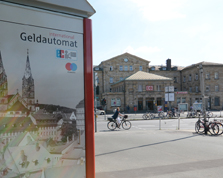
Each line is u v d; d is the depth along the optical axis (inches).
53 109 94.7
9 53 85.8
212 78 2399.1
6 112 83.3
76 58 103.6
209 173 238.4
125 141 447.8
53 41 97.3
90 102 106.7
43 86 92.8
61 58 98.9
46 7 96.5
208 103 2354.8
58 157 95.4
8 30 86.5
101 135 542.3
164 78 2074.3
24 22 90.4
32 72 90.5
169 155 323.3
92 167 105.0
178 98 2102.6
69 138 98.9
